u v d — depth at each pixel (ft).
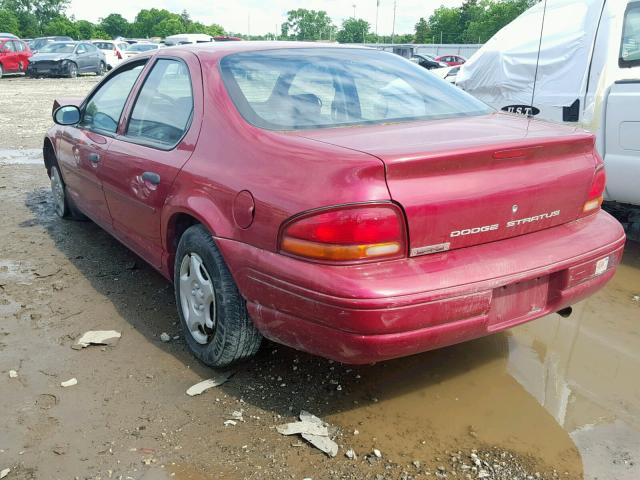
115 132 12.82
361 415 8.76
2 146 30.73
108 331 11.05
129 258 14.84
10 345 10.59
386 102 10.06
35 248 15.51
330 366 9.99
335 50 11.51
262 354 10.30
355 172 7.20
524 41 18.34
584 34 16.25
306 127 8.99
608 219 9.53
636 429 8.56
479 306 7.63
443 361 10.28
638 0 15.57
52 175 17.93
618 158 14.60
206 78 10.12
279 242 7.70
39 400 9.00
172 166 10.02
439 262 7.59
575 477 7.60
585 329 11.51
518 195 8.12
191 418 8.63
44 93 58.90
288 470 7.64
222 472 7.60
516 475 7.62
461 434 8.40
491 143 7.93
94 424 8.47
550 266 8.21
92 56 86.07
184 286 10.06
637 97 13.92
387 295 7.10
